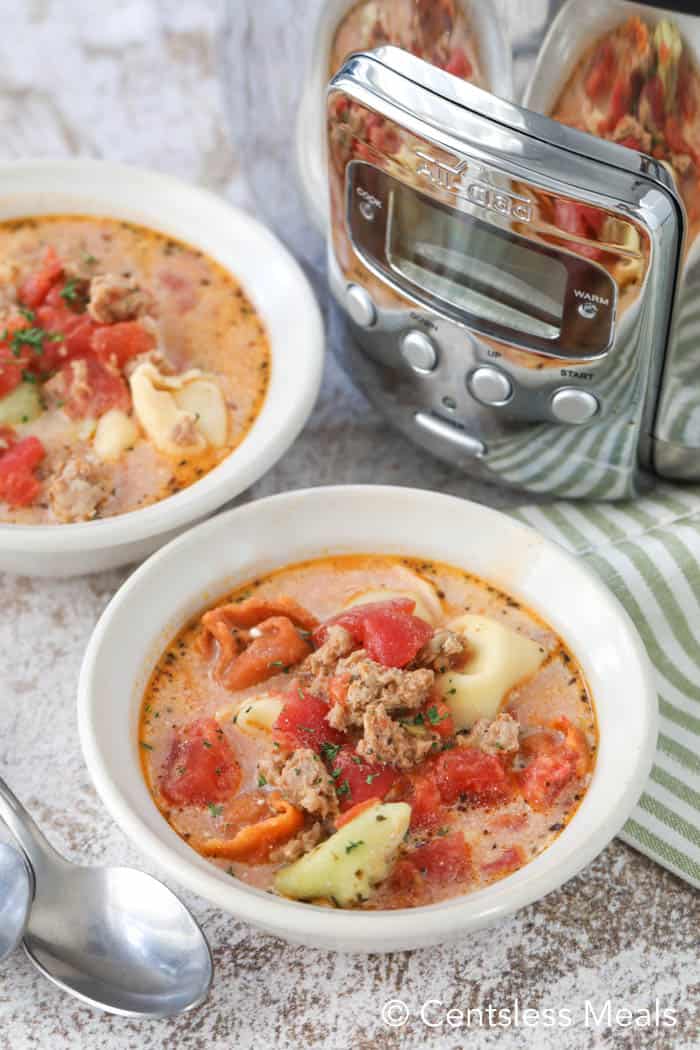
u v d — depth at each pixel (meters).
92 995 0.57
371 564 0.65
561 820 0.58
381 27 0.60
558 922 0.60
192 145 0.87
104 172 0.77
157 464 0.69
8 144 0.86
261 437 0.67
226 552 0.64
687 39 0.55
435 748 0.59
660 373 0.64
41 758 0.64
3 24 0.93
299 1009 0.58
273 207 0.78
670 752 0.63
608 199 0.58
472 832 0.58
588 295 0.61
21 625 0.68
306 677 0.62
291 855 0.57
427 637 0.61
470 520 0.64
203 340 0.73
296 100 0.69
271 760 0.59
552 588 0.63
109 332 0.71
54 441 0.70
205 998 0.57
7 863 0.59
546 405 0.65
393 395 0.70
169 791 0.59
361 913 0.54
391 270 0.66
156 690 0.62
